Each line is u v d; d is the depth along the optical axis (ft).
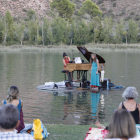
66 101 36.88
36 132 18.20
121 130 9.18
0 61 107.86
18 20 476.95
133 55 148.87
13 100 18.30
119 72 69.15
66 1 508.94
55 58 126.93
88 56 48.26
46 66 86.28
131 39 333.01
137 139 9.32
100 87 46.65
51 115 29.60
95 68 45.21
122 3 606.55
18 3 557.74
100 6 622.13
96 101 36.81
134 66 84.89
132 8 576.61
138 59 116.88
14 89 18.35
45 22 334.03
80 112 30.94
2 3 541.75
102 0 641.40
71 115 29.66
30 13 517.96
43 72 69.92
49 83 48.73
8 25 347.15
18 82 53.52
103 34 337.72
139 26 388.16
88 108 32.89
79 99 38.17
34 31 330.13
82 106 33.94
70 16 514.68
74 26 337.11
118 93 42.39
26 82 53.57
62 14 511.81
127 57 131.03
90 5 534.78
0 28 328.90
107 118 28.35
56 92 43.50
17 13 537.24
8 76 62.03
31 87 48.06
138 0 595.88
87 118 28.40
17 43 319.88
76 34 333.21
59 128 22.06
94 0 650.84
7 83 52.03
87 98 38.81
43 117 28.81
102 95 40.86
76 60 48.19
